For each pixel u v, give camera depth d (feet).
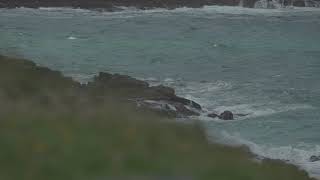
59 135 77.71
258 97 385.09
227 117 319.27
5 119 82.99
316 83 443.73
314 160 255.29
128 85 329.72
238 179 74.08
